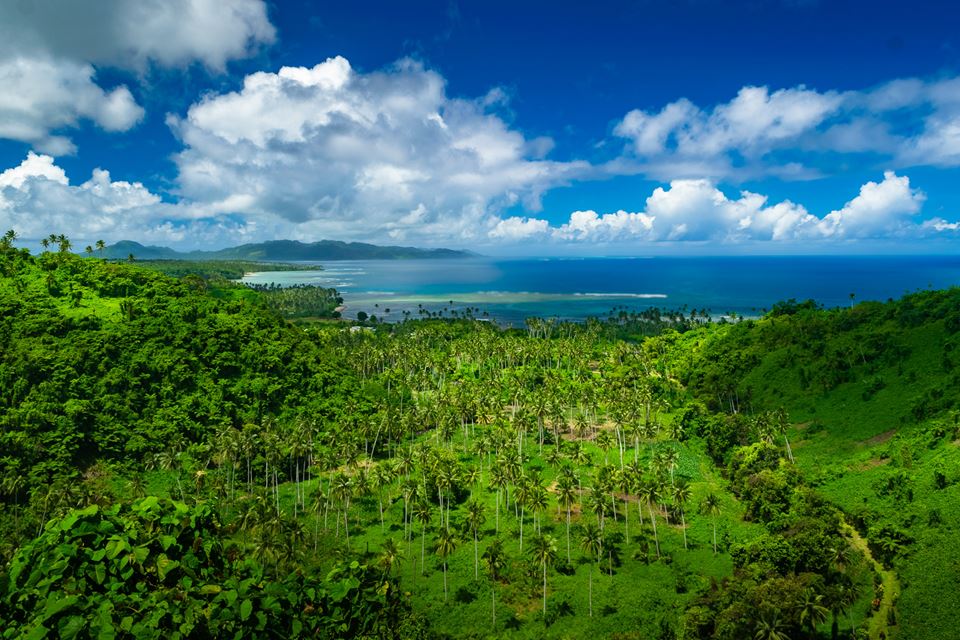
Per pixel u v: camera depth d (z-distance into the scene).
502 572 97.06
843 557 87.88
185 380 150.00
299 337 195.12
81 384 135.62
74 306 166.00
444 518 116.31
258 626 32.78
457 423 155.62
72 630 27.92
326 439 142.38
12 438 113.88
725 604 77.12
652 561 100.75
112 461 125.06
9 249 192.38
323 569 94.00
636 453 144.25
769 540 93.75
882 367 163.75
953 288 184.38
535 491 103.69
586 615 85.69
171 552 34.72
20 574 31.23
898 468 117.38
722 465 147.00
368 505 123.62
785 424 143.50
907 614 78.25
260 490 127.81
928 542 91.38
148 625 29.56
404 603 58.06
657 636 79.38
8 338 142.62
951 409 127.81
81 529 32.84
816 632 76.06
